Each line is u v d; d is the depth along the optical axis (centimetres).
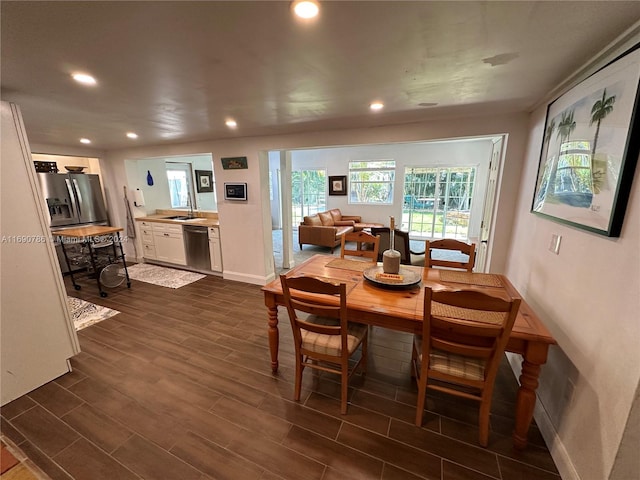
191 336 279
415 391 205
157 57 139
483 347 149
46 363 213
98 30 114
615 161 117
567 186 156
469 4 99
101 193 500
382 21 109
